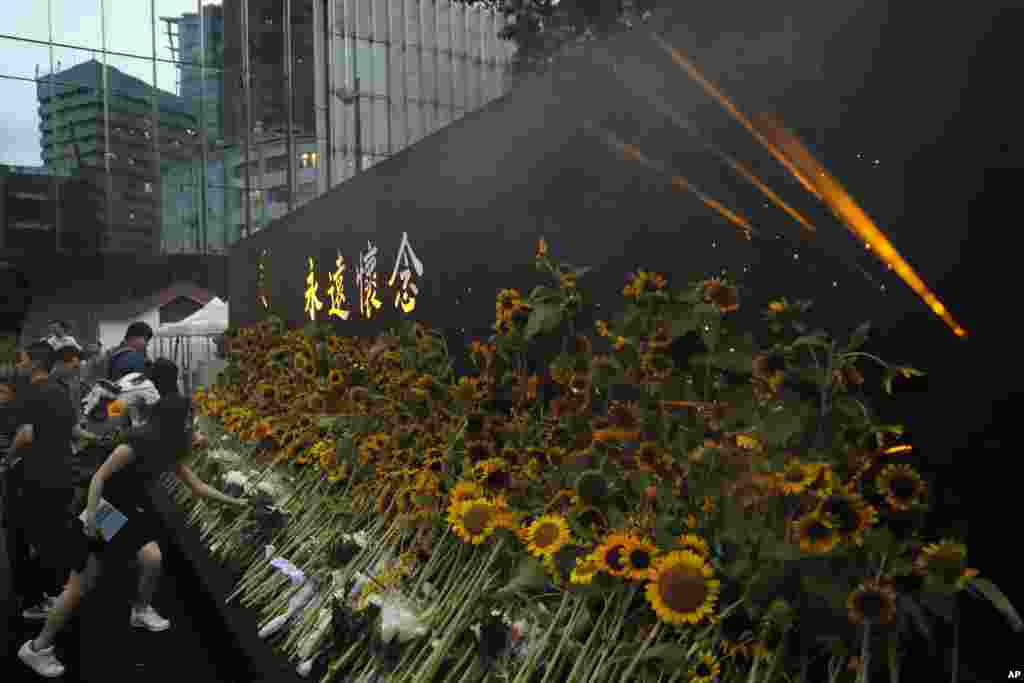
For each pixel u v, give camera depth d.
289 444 4.58
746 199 2.29
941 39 1.80
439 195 4.37
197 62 25.28
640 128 2.71
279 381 5.62
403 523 3.09
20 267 23.03
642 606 2.00
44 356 5.29
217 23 25.55
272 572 3.96
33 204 23.25
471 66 30.20
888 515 1.69
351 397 4.21
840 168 2.02
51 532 4.89
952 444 1.76
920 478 1.71
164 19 24.81
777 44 2.19
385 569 3.06
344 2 27.47
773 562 1.67
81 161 23.75
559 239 3.21
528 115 3.41
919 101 1.84
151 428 4.43
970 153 1.74
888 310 1.89
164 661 4.07
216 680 3.74
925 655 1.77
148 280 24.25
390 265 5.14
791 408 1.71
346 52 27.53
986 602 1.70
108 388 6.93
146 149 24.62
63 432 5.04
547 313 2.88
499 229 3.71
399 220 4.97
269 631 3.39
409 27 28.84
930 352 1.80
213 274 24.97
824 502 1.57
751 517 1.79
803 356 1.94
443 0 29.50
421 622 2.62
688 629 1.83
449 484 2.96
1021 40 1.66
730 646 1.81
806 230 2.10
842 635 1.63
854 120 1.98
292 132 26.58
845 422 1.75
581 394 2.74
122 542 4.33
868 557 1.60
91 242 23.83
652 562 1.87
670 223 2.58
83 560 4.09
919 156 1.84
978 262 1.72
